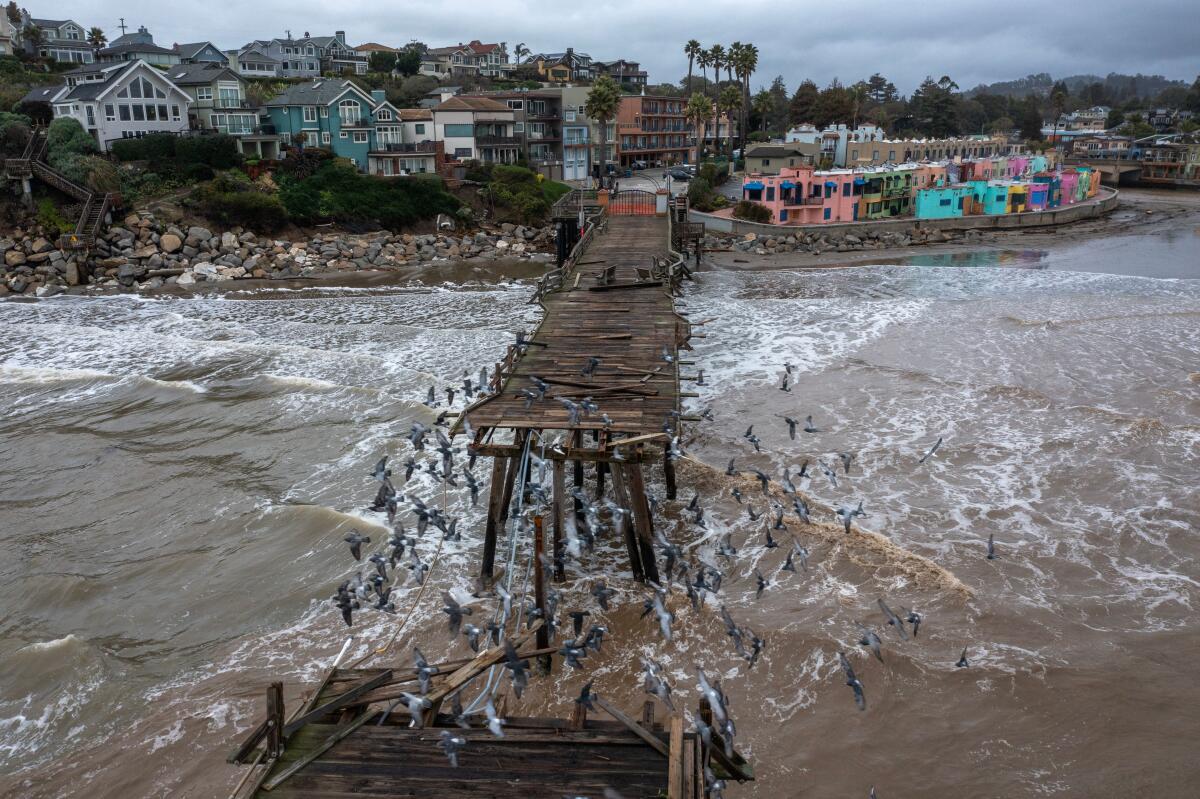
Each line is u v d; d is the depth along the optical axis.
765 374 26.59
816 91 121.69
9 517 18.67
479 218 59.97
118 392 26.61
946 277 46.56
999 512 17.33
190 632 14.45
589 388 17.12
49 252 46.09
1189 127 144.62
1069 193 79.94
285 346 31.23
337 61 102.56
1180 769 10.78
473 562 16.19
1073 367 26.83
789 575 15.22
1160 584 14.78
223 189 51.53
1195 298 38.66
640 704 12.16
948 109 132.12
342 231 53.91
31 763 11.64
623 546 16.66
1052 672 12.52
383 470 10.43
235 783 10.97
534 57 132.12
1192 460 19.44
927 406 23.28
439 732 8.17
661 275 29.20
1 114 54.88
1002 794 10.54
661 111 94.00
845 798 10.52
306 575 15.98
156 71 57.09
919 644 13.20
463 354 29.80
